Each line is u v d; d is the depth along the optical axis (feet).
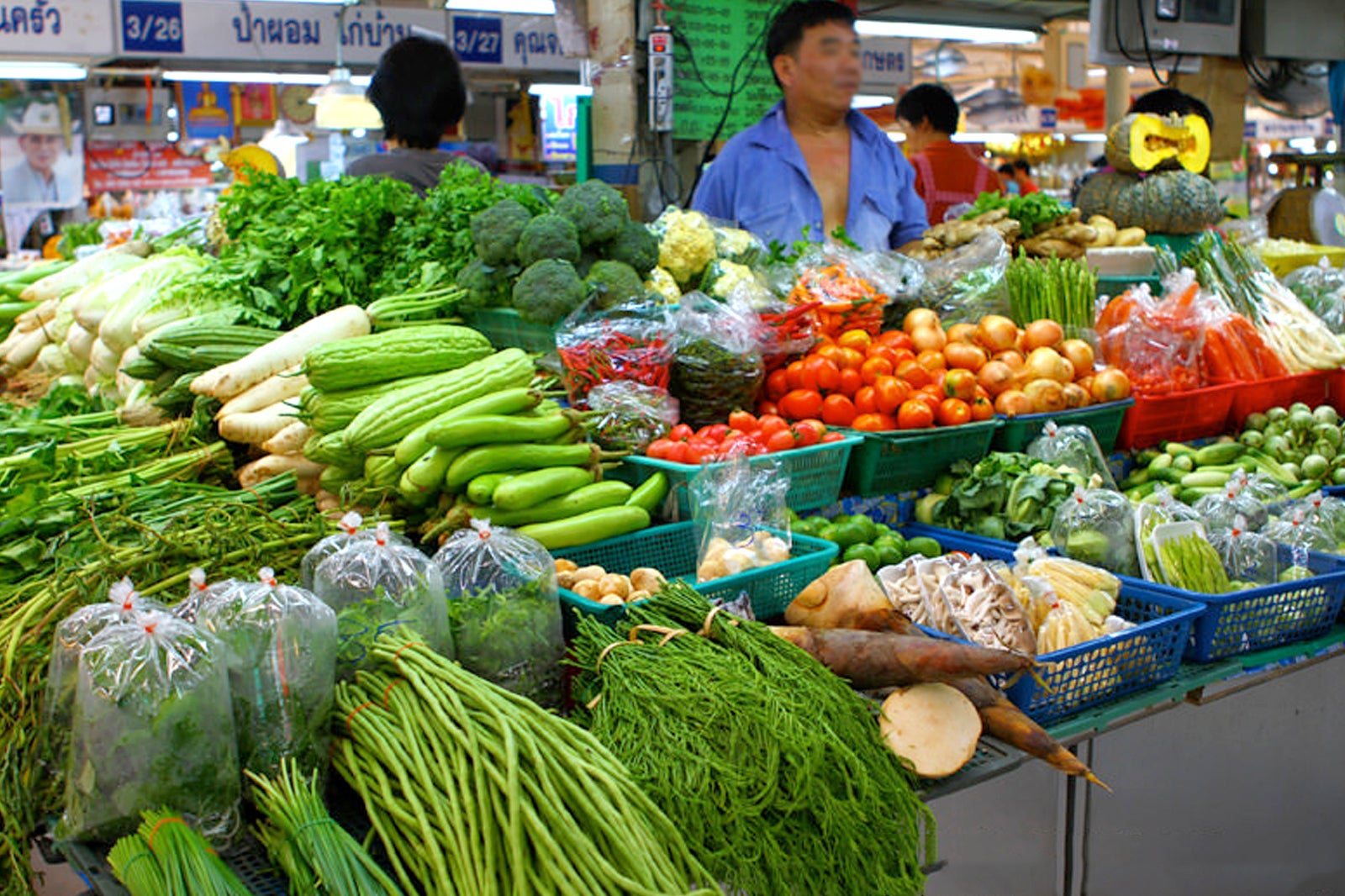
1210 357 12.09
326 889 5.14
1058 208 14.14
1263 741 8.69
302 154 29.76
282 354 10.00
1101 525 8.88
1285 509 9.87
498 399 8.31
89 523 8.07
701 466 8.58
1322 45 20.06
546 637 6.94
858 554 9.04
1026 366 10.87
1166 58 19.62
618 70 15.69
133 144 36.58
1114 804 7.94
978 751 6.66
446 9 27.78
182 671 5.47
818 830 5.72
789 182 14.32
